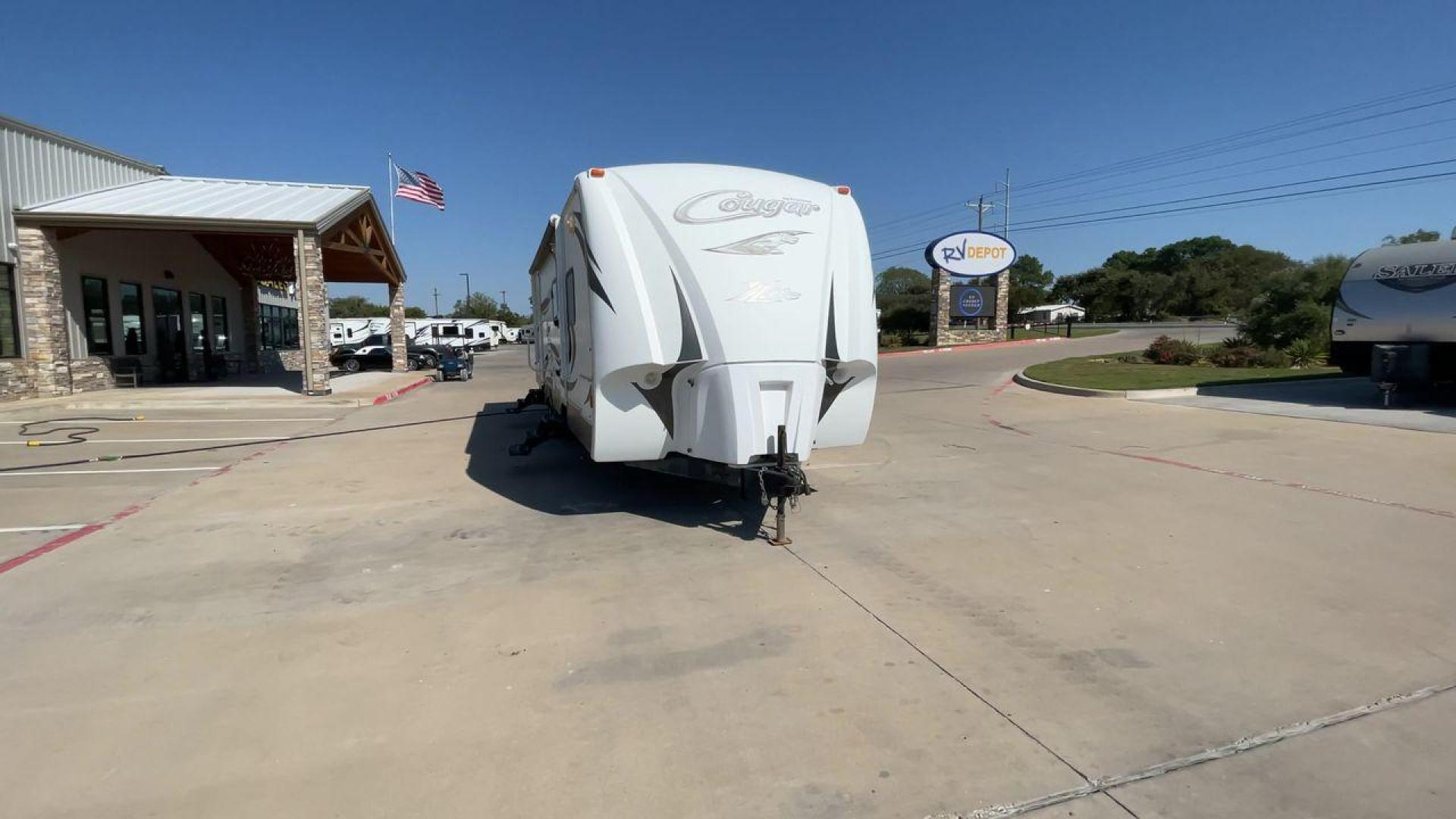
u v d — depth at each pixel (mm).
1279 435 10742
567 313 7191
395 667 3852
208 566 5441
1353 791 2828
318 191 20250
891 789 2871
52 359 16125
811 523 6480
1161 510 6840
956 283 37156
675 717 3383
